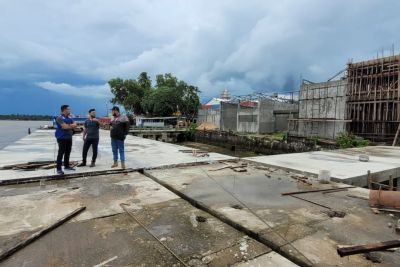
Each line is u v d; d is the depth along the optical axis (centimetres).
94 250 298
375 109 2028
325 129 2341
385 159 990
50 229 345
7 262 271
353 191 549
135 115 5825
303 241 319
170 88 5078
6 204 445
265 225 362
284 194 512
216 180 625
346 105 2197
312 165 823
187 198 492
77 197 486
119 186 568
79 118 3338
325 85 2358
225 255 292
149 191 530
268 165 835
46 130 2698
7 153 1013
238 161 915
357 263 273
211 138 3450
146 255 288
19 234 330
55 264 269
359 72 2172
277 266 272
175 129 3941
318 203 464
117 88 5756
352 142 1814
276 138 2616
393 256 287
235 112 3631
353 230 354
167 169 756
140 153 1060
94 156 750
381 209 432
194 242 321
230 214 402
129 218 392
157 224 372
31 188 548
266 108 3148
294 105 3319
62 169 701
